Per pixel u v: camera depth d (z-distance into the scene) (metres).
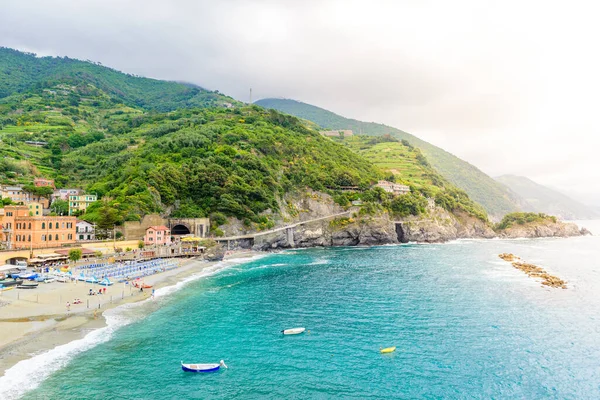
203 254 150.12
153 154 192.38
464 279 117.31
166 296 94.00
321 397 50.06
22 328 67.62
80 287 95.44
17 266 106.00
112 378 53.28
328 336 69.62
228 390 51.41
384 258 162.50
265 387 52.31
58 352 59.97
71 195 162.62
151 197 159.62
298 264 145.00
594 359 61.19
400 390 51.91
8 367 54.53
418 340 68.06
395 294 98.50
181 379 53.69
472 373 56.56
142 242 143.88
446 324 76.12
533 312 84.06
